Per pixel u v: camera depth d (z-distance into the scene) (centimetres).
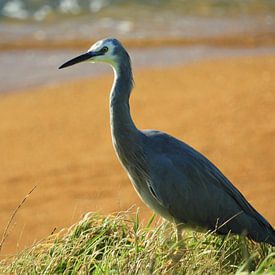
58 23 3275
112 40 930
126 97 923
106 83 2322
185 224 908
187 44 2853
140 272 768
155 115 1883
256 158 1545
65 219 1329
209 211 896
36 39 2977
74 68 2541
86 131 1833
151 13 3409
